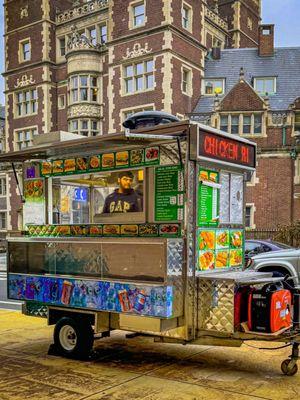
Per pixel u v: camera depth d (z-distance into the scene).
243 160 6.12
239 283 4.98
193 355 6.05
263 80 28.80
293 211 25.41
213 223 5.67
